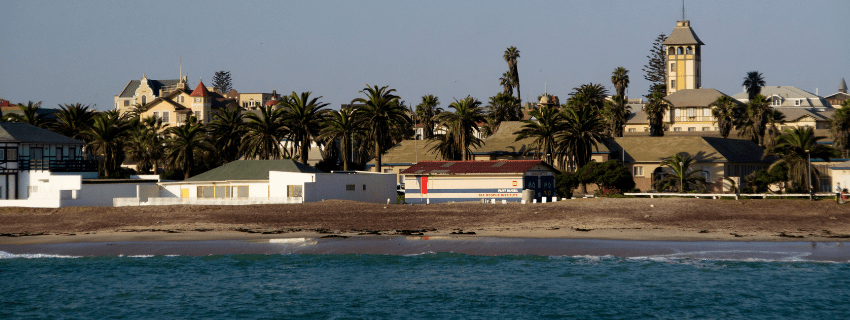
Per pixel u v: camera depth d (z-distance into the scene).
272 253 54.69
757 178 105.00
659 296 43.31
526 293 44.56
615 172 93.69
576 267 49.41
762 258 49.56
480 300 43.47
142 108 193.00
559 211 67.50
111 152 106.81
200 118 198.50
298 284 47.41
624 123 161.25
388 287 46.38
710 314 40.12
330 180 81.00
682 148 117.38
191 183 85.25
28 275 49.97
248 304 43.72
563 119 106.38
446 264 51.03
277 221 66.19
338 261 52.28
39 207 74.12
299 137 108.69
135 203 75.88
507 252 53.00
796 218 61.28
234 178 83.94
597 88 174.88
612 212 66.44
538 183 86.06
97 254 55.00
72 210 72.69
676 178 94.56
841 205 65.62
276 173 79.88
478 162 88.56
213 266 51.81
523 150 121.56
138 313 42.41
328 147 115.00
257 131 108.50
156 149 127.31
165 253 55.09
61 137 92.38
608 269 48.69
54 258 54.22
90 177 89.25
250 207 73.19
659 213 65.19
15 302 44.50
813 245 52.22
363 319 40.84
